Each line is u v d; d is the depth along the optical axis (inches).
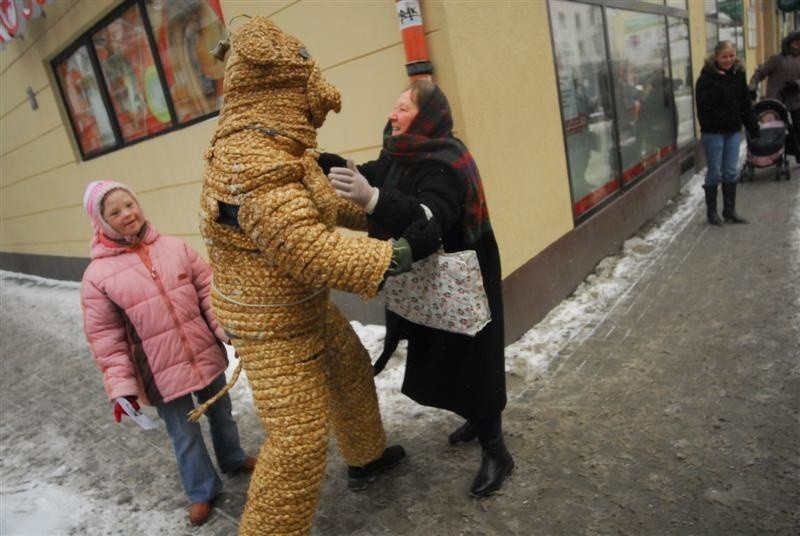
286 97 69.6
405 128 85.8
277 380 74.0
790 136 278.4
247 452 124.3
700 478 92.8
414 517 94.7
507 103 143.6
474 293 80.2
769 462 93.6
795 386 111.9
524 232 151.3
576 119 181.8
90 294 93.0
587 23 188.2
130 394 91.8
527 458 104.1
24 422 161.3
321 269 66.0
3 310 298.4
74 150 275.1
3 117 317.4
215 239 72.7
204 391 105.5
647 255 200.4
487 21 135.8
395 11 128.8
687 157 299.0
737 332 136.3
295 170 67.7
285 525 77.1
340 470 110.6
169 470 123.7
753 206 238.7
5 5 234.1
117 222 93.6
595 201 195.8
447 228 80.6
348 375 92.0
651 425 108.0
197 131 197.2
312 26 146.3
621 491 92.9
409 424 120.7
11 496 121.0
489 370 90.6
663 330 144.1
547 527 88.2
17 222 359.9
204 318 102.5
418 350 95.2
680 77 289.9
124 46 219.1
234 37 69.5
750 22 451.8
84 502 115.7
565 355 139.3
